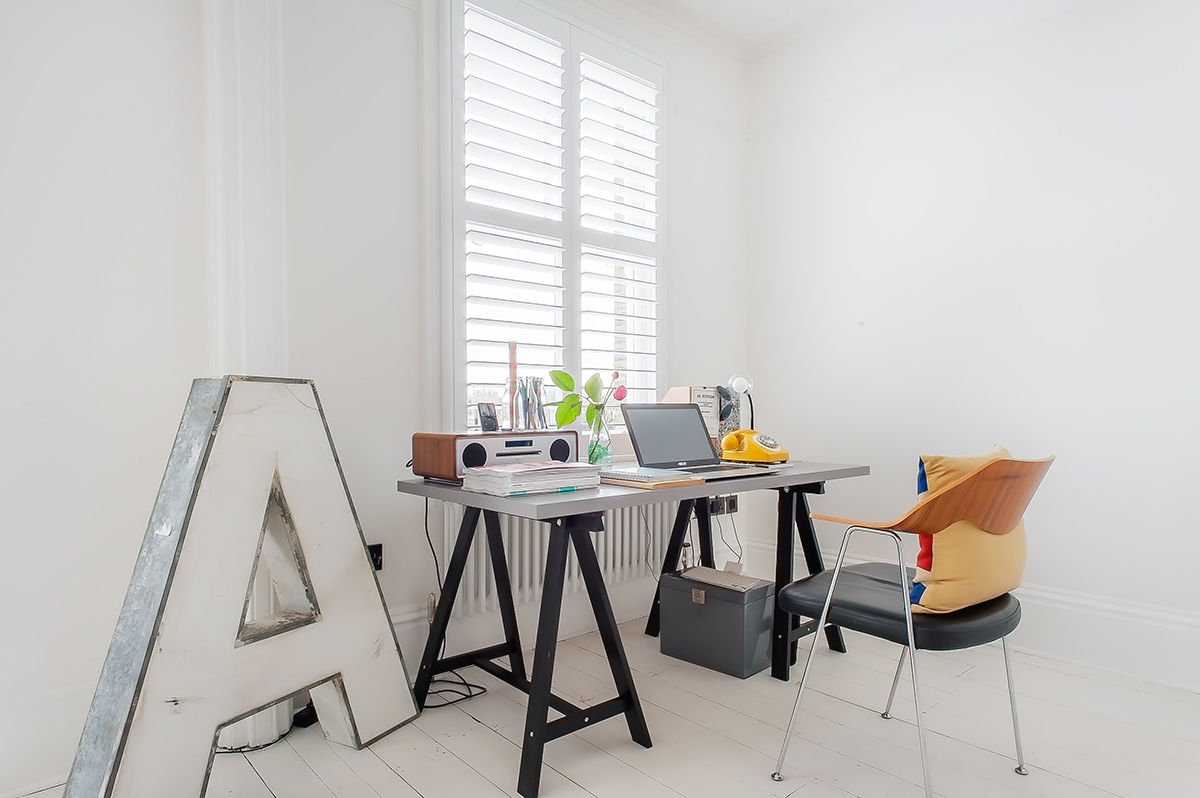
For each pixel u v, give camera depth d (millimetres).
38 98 1711
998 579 1609
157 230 1883
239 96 1947
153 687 1445
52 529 1732
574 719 1762
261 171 1981
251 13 1970
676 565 2828
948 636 1524
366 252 2246
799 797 1646
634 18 3086
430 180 2383
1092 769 1769
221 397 1641
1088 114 2510
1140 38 2393
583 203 2904
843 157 3260
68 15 1753
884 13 3102
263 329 1974
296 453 1793
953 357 2877
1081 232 2523
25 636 1693
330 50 2172
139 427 1854
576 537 1896
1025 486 1585
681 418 2461
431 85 2389
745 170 3656
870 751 1866
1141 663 2365
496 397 2572
